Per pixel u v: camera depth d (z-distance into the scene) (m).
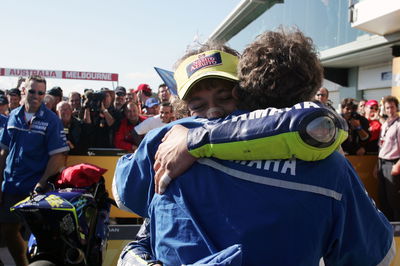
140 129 4.27
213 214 0.93
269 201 0.89
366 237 0.96
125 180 1.18
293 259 0.87
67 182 2.74
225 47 1.39
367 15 6.90
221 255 0.84
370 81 10.46
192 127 1.12
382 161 4.86
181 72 1.23
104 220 2.80
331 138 0.83
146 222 1.33
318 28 10.94
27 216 2.30
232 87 1.17
